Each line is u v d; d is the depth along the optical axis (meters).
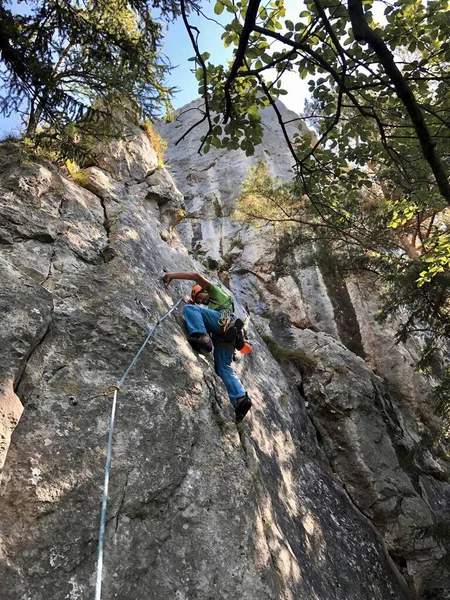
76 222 4.82
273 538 3.88
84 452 3.05
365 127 4.84
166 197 6.84
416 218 9.43
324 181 5.48
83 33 4.16
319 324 10.99
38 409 3.11
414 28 4.03
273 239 11.82
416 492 7.39
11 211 4.30
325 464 7.14
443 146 5.18
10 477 2.71
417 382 9.93
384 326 10.80
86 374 3.52
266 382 7.00
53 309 3.74
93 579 2.58
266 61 3.70
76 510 2.78
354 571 5.22
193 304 5.34
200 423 3.88
